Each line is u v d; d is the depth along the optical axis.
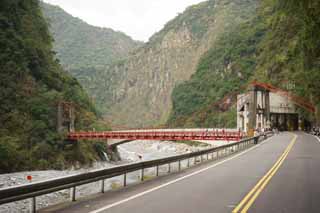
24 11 108.50
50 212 9.92
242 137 55.75
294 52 44.12
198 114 143.62
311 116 91.06
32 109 82.81
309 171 19.55
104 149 91.88
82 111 109.06
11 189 8.95
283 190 13.60
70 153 79.75
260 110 90.50
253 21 187.25
